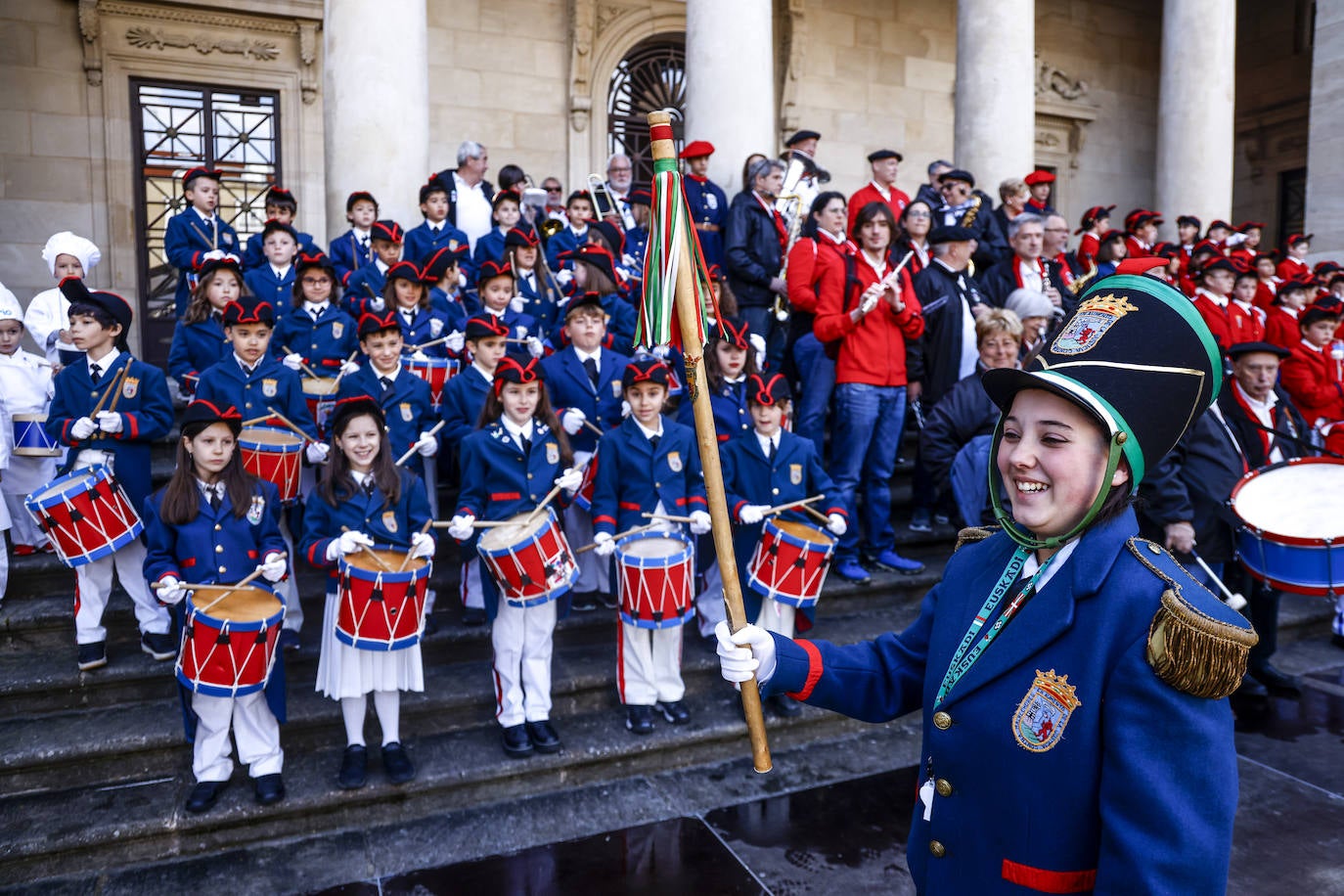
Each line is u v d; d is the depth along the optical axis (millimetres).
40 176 9867
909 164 13875
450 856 3783
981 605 1646
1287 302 9039
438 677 4852
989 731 1506
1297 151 16516
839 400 6039
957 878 1543
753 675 1768
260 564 4035
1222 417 5227
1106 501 1514
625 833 3967
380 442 4227
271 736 3955
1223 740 1362
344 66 6691
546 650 4465
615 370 5637
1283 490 4840
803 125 13195
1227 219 11586
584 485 5180
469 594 5148
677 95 12805
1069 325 1540
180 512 3859
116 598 5047
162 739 4129
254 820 3850
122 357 4797
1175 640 1336
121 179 10172
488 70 11617
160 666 4535
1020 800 1467
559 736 4559
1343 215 10758
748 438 5113
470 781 4172
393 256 6250
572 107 11906
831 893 3547
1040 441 1483
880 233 5875
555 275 7320
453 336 5875
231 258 5918
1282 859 3834
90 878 3600
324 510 4172
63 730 4184
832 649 1873
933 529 6859
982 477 4297
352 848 3836
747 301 7066
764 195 7082
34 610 4832
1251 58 17141
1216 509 5070
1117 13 15547
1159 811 1317
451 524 4320
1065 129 15266
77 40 9938
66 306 6266
